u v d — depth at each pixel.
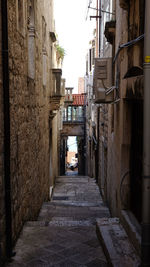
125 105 5.38
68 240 5.18
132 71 5.13
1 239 4.13
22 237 5.26
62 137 25.55
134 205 5.18
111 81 6.74
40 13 8.94
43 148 9.75
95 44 17.20
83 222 6.54
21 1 5.73
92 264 4.27
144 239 3.19
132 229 4.48
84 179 16.83
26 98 6.20
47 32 11.02
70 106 25.16
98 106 13.62
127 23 5.13
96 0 16.11
